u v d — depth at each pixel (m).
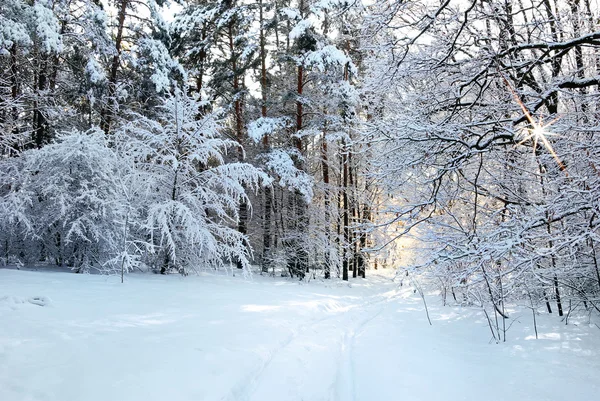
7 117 11.50
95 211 9.18
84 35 12.80
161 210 9.80
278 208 18.69
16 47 11.81
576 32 6.08
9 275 7.66
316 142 18.16
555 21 5.89
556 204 4.68
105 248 9.41
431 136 5.42
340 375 4.40
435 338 6.36
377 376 4.39
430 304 10.54
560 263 6.34
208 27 15.92
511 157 6.27
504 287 5.63
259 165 15.64
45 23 10.19
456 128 5.52
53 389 2.72
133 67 15.07
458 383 4.10
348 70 14.36
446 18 6.06
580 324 6.74
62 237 9.70
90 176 9.64
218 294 8.25
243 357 4.00
